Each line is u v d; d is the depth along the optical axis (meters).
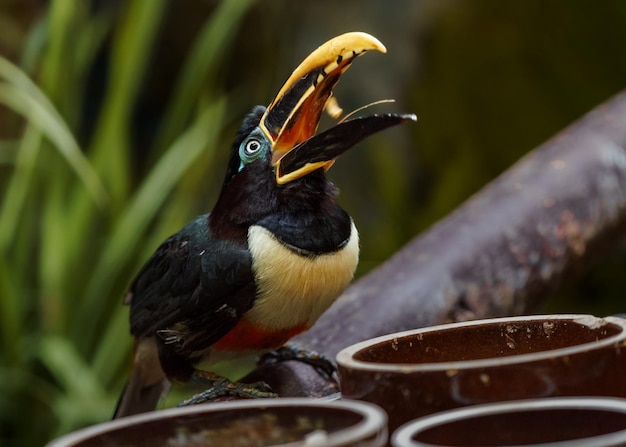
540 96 12.48
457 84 12.83
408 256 5.16
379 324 4.77
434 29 13.10
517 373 2.08
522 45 12.55
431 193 12.17
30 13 11.45
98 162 8.78
